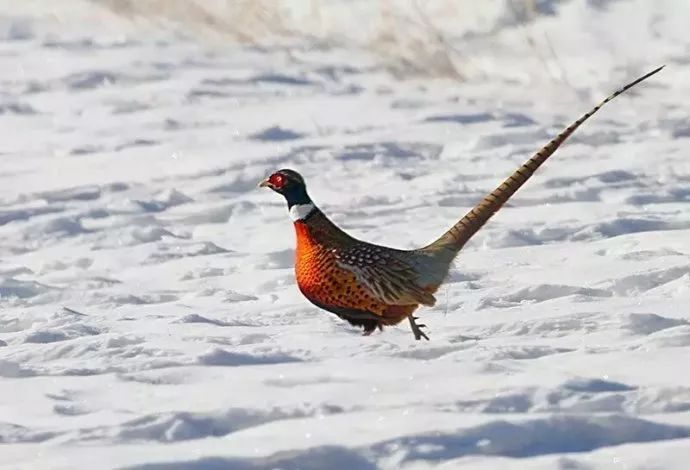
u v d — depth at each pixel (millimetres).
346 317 11758
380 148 21781
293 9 32969
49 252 16625
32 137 23641
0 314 13062
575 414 8742
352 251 11547
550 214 17250
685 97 25203
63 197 19484
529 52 28500
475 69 28062
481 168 20422
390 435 8492
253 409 9133
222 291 14070
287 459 8250
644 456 8172
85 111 25516
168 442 8719
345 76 28109
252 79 27688
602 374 9898
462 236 11898
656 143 21594
